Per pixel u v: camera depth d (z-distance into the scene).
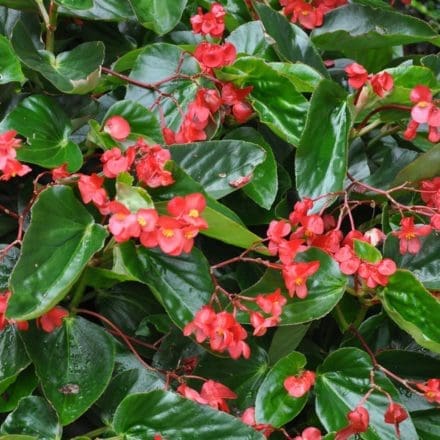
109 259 1.45
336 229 1.48
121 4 1.57
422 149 1.62
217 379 1.49
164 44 1.55
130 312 1.53
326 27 1.68
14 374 1.42
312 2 1.69
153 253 1.44
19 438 1.38
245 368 1.49
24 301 1.36
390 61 1.69
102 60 1.49
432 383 1.45
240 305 1.43
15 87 1.52
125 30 1.66
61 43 1.60
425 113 1.49
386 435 1.45
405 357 1.50
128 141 1.48
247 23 1.61
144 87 1.52
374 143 1.66
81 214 1.41
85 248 1.40
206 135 1.50
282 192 1.56
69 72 1.50
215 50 1.50
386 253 1.49
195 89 1.53
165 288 1.43
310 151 1.50
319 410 1.45
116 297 1.53
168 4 1.54
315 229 1.46
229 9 1.66
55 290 1.37
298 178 1.50
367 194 1.57
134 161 1.45
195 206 1.39
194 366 1.49
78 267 1.39
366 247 1.45
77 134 1.55
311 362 1.53
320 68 1.61
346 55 1.69
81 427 1.49
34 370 1.46
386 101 1.53
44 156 1.46
